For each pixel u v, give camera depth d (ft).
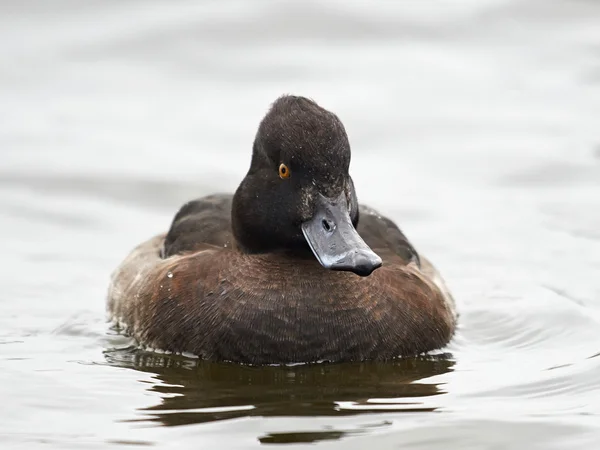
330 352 36.24
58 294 44.91
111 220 52.49
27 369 36.45
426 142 60.08
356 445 30.19
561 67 67.67
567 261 47.37
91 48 69.56
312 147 35.04
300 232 35.78
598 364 36.42
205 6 73.31
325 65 68.03
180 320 37.37
